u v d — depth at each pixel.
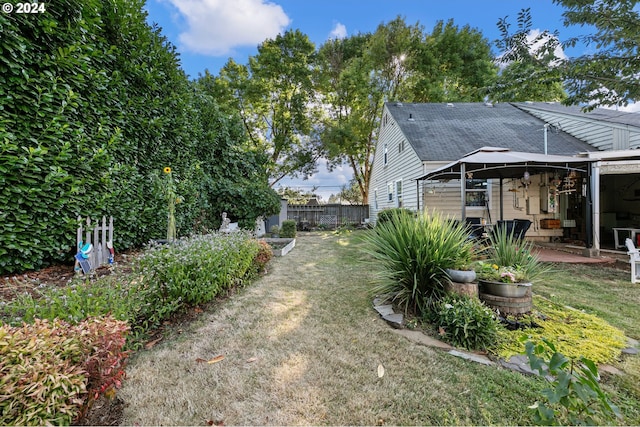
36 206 3.37
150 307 2.51
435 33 16.88
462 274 2.84
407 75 17.50
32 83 3.39
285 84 17.89
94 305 2.05
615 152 6.31
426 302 2.94
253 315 2.97
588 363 1.24
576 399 1.24
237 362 2.09
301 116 17.98
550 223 8.70
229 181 9.36
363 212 18.36
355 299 3.52
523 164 6.14
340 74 17.78
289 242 8.34
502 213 8.77
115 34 5.02
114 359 1.54
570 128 9.52
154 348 2.28
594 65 4.64
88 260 3.85
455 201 9.23
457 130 10.31
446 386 1.86
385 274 3.26
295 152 19.23
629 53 4.37
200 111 8.53
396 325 2.73
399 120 11.33
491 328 2.39
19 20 3.26
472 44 16.72
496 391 1.80
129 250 5.14
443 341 2.46
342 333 2.59
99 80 4.31
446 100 15.91
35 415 1.18
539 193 9.01
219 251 3.42
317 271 5.07
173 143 6.53
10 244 3.14
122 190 4.72
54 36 3.71
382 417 1.59
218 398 1.71
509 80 5.53
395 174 12.41
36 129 3.46
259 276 4.69
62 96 3.69
